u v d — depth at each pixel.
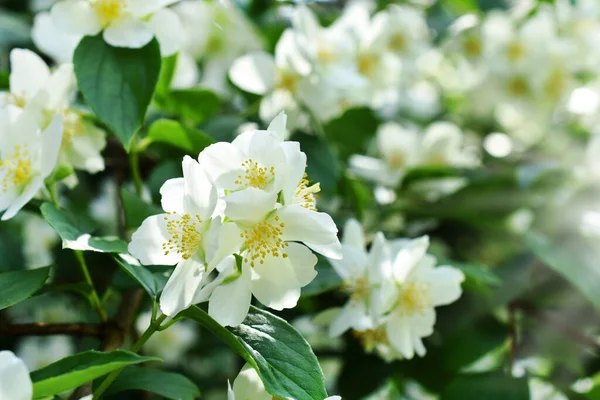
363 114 0.62
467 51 0.68
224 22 0.62
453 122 0.70
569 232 0.58
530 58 0.65
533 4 0.68
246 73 0.57
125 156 0.59
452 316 0.55
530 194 0.58
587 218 0.57
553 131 0.65
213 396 0.63
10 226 0.62
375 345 0.52
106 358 0.40
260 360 0.43
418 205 0.60
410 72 0.65
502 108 0.67
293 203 0.44
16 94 0.50
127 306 0.49
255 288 0.43
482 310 0.55
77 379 0.40
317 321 0.51
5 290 0.44
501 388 0.53
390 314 0.49
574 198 0.59
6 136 0.47
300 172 0.43
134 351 0.43
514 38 0.65
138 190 0.52
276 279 0.43
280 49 0.57
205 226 0.43
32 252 0.62
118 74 0.48
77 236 0.45
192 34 0.61
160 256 0.43
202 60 0.62
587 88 0.65
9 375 0.40
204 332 0.65
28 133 0.47
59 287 0.48
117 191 0.58
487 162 0.66
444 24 0.72
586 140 0.64
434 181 0.61
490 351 0.55
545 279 0.57
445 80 0.71
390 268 0.49
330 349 0.59
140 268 0.45
